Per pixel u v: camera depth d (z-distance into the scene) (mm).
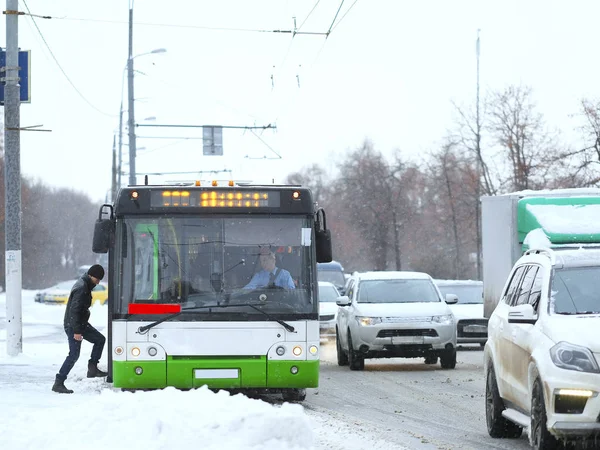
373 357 54594
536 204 47250
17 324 56750
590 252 27453
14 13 56594
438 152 154625
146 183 37656
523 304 27422
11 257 56469
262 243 35500
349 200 191375
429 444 27984
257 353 34844
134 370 34688
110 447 22219
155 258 35219
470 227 149750
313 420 32625
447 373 52594
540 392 24422
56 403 34781
